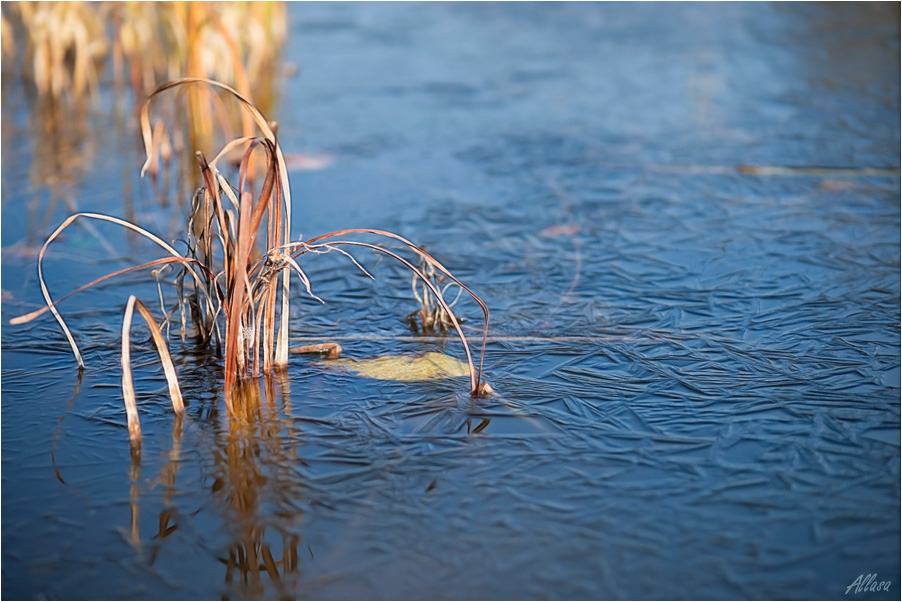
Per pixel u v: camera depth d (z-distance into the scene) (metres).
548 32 6.13
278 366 1.92
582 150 3.71
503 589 1.27
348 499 1.47
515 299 2.33
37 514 1.44
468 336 2.10
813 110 4.15
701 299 2.29
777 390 1.80
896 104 4.17
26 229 2.86
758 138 3.78
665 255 2.62
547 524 1.40
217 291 1.87
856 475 1.51
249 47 4.82
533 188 3.27
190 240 1.92
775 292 2.32
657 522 1.40
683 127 3.99
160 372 1.92
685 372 1.88
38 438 1.65
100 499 1.48
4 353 2.01
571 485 1.50
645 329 2.12
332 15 6.72
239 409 1.76
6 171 3.44
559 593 1.25
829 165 3.41
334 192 3.24
